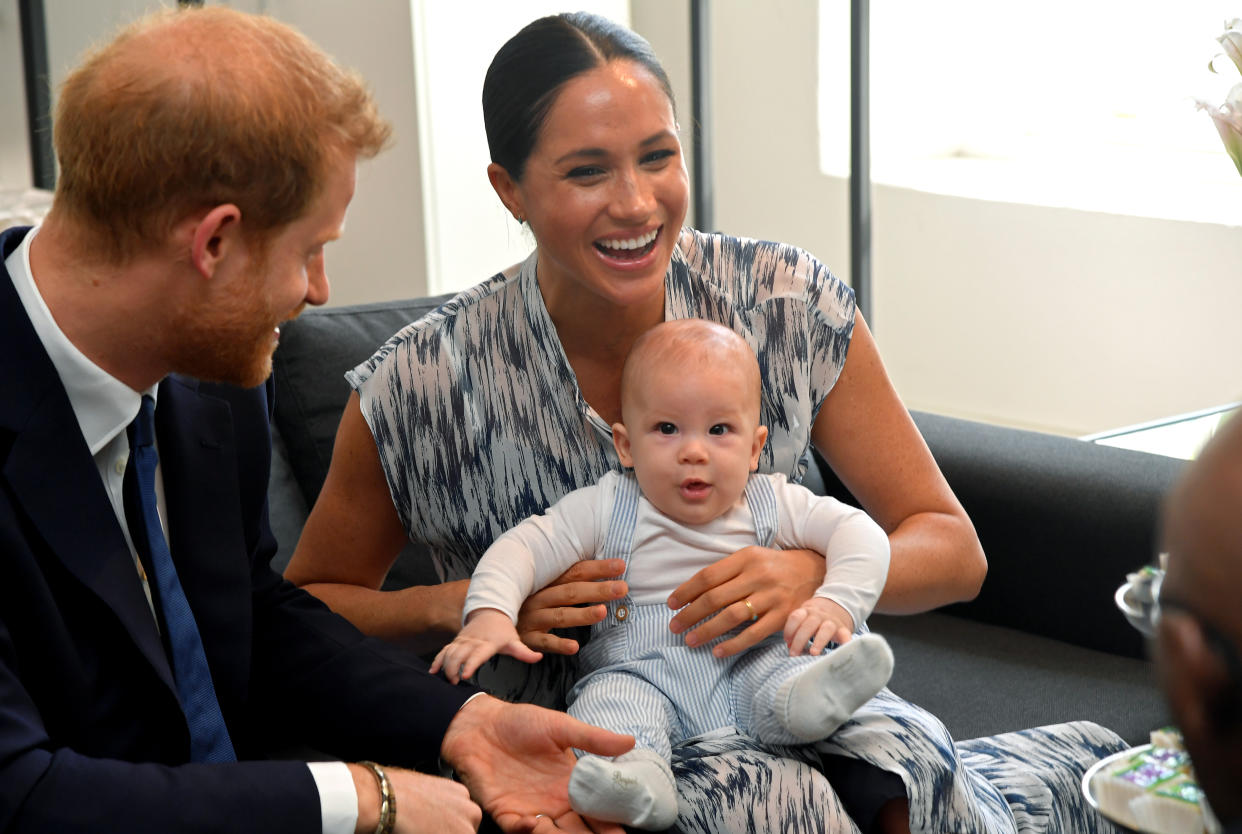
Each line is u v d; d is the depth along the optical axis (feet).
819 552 5.23
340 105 4.10
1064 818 5.18
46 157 13.75
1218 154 15.08
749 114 16.17
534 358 5.45
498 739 4.63
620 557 5.20
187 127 3.82
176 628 4.40
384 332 7.06
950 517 5.66
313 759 4.88
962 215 15.31
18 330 4.04
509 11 14.26
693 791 4.46
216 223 3.90
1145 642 7.06
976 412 15.75
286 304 4.18
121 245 3.95
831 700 4.47
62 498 4.09
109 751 4.25
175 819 3.80
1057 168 15.72
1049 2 15.80
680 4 15.90
